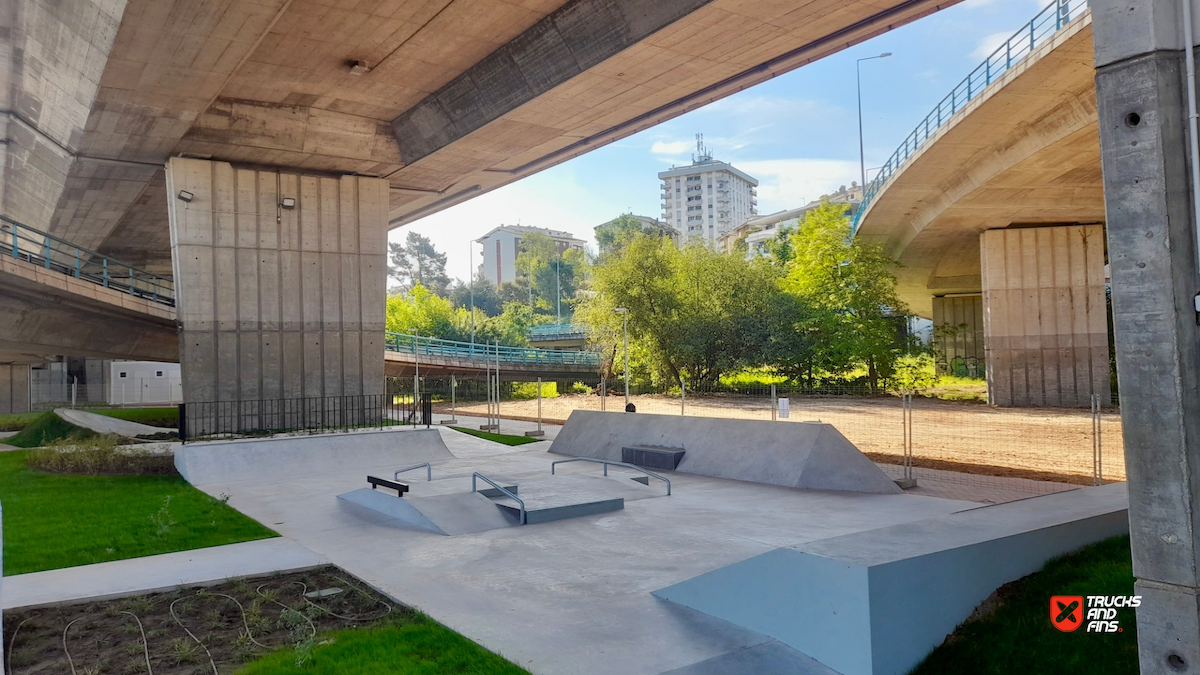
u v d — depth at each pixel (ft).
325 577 30.58
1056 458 64.28
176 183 89.45
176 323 91.76
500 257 548.72
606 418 72.13
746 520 40.45
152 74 69.46
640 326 173.68
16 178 113.60
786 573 22.88
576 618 25.17
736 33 67.82
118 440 74.79
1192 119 16.94
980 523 26.25
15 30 77.66
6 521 41.29
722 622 24.68
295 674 20.12
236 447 62.64
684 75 77.20
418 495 44.65
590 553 33.94
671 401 149.48
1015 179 104.42
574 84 77.41
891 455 67.82
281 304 95.66
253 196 94.48
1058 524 26.20
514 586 28.96
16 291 79.66
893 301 160.25
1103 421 99.04
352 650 21.83
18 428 110.52
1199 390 16.85
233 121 86.79
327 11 68.39
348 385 100.01
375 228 103.35
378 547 35.65
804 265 166.81
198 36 62.80
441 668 20.57
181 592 28.43
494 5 68.74
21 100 92.53
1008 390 130.93
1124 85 17.61
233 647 22.86
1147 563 17.33
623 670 20.77
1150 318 17.20
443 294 423.64
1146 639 17.33
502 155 101.96
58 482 56.03
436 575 30.63
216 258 91.45
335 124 94.12
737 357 166.61
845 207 169.07
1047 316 130.93
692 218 629.51
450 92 87.35
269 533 38.78
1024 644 20.99
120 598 27.68
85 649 22.84
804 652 22.07
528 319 295.48
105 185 102.83
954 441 78.89
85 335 91.81
